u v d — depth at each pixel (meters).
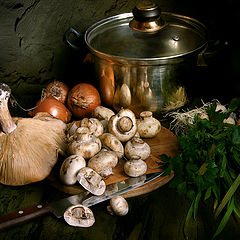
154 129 0.88
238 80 1.09
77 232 0.72
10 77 1.05
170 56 0.86
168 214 0.76
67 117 0.95
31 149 0.80
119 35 0.94
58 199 0.78
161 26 0.92
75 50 0.98
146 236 0.72
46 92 0.98
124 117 0.83
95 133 0.84
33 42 1.03
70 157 0.78
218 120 0.83
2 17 0.99
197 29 0.96
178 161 0.77
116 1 1.04
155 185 0.79
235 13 1.07
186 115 0.94
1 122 0.79
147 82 0.89
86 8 1.03
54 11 1.01
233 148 0.79
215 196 0.77
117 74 0.90
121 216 0.75
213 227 0.74
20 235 0.71
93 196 0.76
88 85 0.96
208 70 1.10
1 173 0.80
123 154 0.83
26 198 0.78
